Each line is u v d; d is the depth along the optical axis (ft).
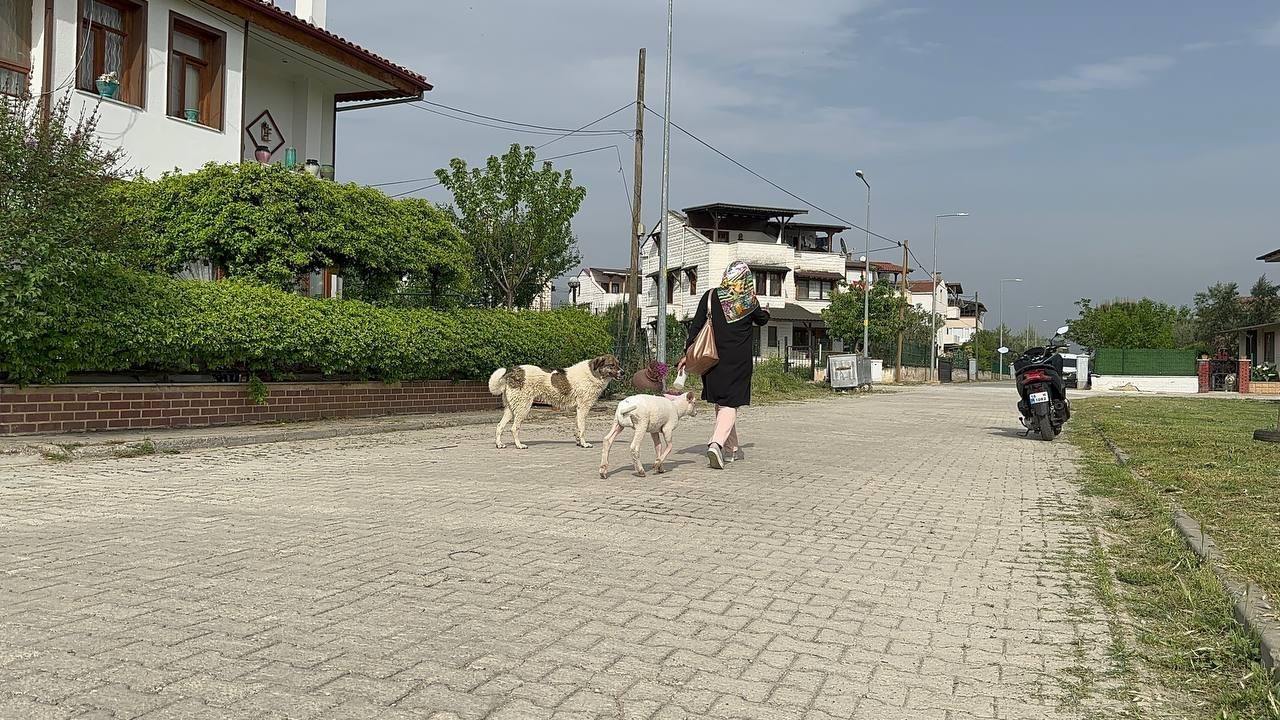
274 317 45.65
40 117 40.04
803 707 12.27
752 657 14.16
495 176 86.12
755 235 204.44
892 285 180.55
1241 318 199.82
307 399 49.65
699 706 12.14
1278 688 12.39
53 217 36.22
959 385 174.50
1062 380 52.80
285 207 50.24
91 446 34.83
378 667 13.04
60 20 51.57
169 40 57.57
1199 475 32.76
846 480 33.55
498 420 57.00
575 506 26.32
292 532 21.94
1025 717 12.17
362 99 82.43
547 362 65.36
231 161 61.98
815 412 73.20
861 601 17.54
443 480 30.96
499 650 13.97
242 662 13.05
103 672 12.49
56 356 37.04
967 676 13.67
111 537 21.03
